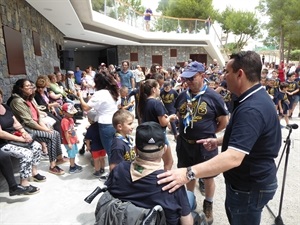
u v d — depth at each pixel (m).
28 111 3.64
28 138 3.20
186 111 2.43
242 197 1.53
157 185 1.29
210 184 2.45
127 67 7.73
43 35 8.05
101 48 21.09
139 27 17.05
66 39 13.99
